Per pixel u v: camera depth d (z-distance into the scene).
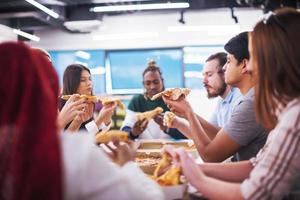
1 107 0.71
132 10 5.08
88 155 0.76
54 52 6.64
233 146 1.53
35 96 0.71
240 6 5.13
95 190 0.74
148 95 3.27
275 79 0.99
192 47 6.31
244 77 1.61
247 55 1.56
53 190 0.67
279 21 1.00
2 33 5.10
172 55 6.38
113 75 6.53
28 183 0.67
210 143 1.59
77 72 2.50
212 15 6.18
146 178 0.92
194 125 1.68
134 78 6.49
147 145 1.95
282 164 0.91
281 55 0.98
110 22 6.46
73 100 1.82
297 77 0.98
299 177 0.96
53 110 0.73
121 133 1.18
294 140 0.91
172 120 1.86
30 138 0.69
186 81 6.33
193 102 6.02
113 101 2.06
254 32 1.05
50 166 0.68
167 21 6.34
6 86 0.71
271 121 1.05
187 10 5.54
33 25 5.80
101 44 6.52
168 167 1.14
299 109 0.93
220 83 2.42
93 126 1.86
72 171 0.73
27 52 0.74
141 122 1.49
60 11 5.24
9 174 0.68
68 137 0.79
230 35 6.18
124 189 0.77
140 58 6.46
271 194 0.92
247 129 1.51
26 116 0.70
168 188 1.03
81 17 5.49
